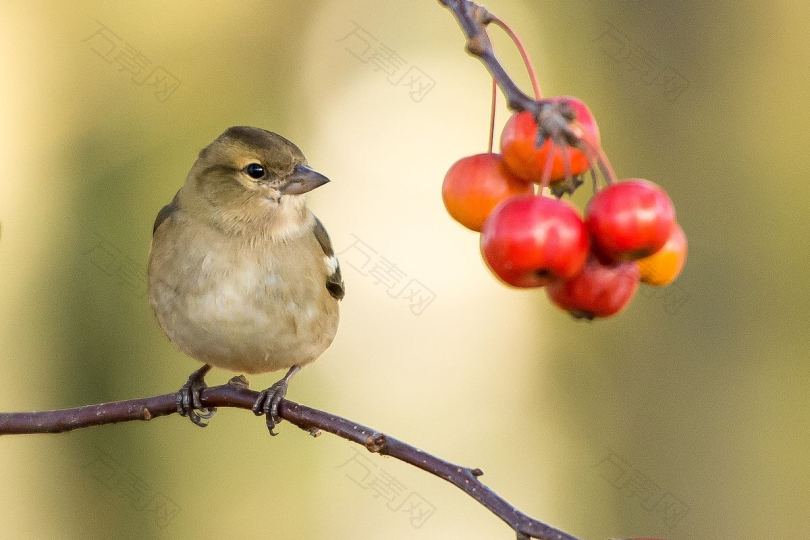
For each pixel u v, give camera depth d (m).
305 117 16.75
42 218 15.03
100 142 15.77
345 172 16.66
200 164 7.62
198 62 16.36
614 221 4.12
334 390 15.77
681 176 12.89
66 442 13.83
